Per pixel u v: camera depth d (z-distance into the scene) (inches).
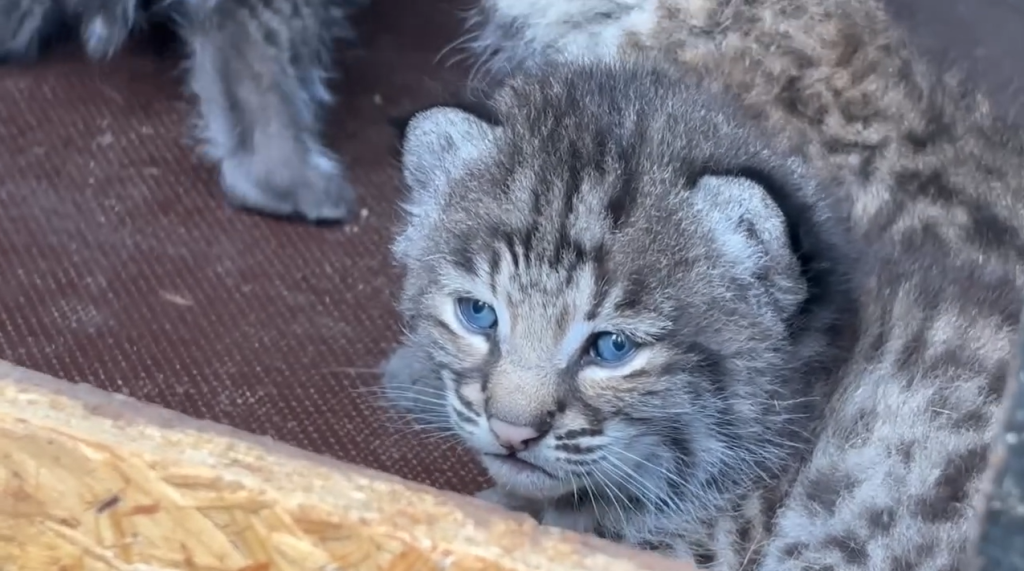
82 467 28.8
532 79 32.6
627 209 30.8
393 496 28.4
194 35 37.1
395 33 39.1
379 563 28.5
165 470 28.6
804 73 34.6
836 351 31.4
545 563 28.1
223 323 34.8
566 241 30.8
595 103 31.7
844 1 35.5
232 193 36.2
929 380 31.1
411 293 32.1
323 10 37.5
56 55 38.2
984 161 33.3
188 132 37.1
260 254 35.7
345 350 34.7
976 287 31.7
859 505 30.9
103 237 35.6
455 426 31.2
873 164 33.5
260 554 28.8
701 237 30.8
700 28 35.8
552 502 31.8
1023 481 25.5
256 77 36.7
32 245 35.3
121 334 34.5
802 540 31.1
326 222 36.2
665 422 31.0
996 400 30.6
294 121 36.8
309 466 28.6
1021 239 32.6
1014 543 25.5
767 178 30.9
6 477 29.0
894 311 31.6
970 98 34.3
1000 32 35.3
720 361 31.0
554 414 30.6
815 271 30.9
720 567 31.3
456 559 28.2
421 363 32.8
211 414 33.8
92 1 37.8
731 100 33.2
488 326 31.2
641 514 31.6
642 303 30.6
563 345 30.7
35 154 36.5
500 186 31.3
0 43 37.7
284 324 34.9
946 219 32.8
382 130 37.6
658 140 31.3
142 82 37.9
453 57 38.8
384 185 36.9
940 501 30.4
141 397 33.8
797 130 33.6
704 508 31.5
